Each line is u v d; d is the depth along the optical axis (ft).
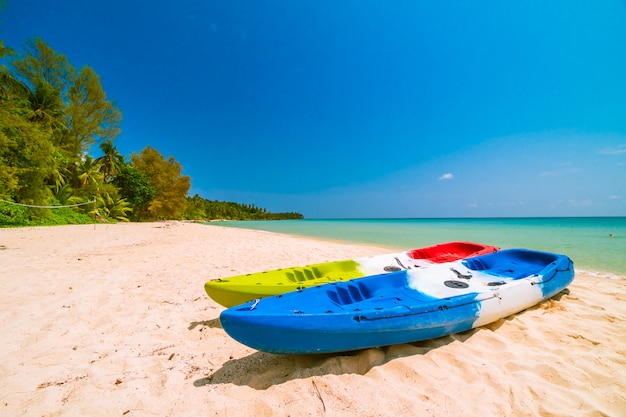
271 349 9.20
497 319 12.96
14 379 8.79
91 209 92.84
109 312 14.52
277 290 13.79
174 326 13.19
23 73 82.58
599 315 14.17
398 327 10.18
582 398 7.99
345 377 8.84
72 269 23.31
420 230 90.17
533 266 19.31
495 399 8.00
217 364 10.00
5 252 30.48
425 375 9.06
